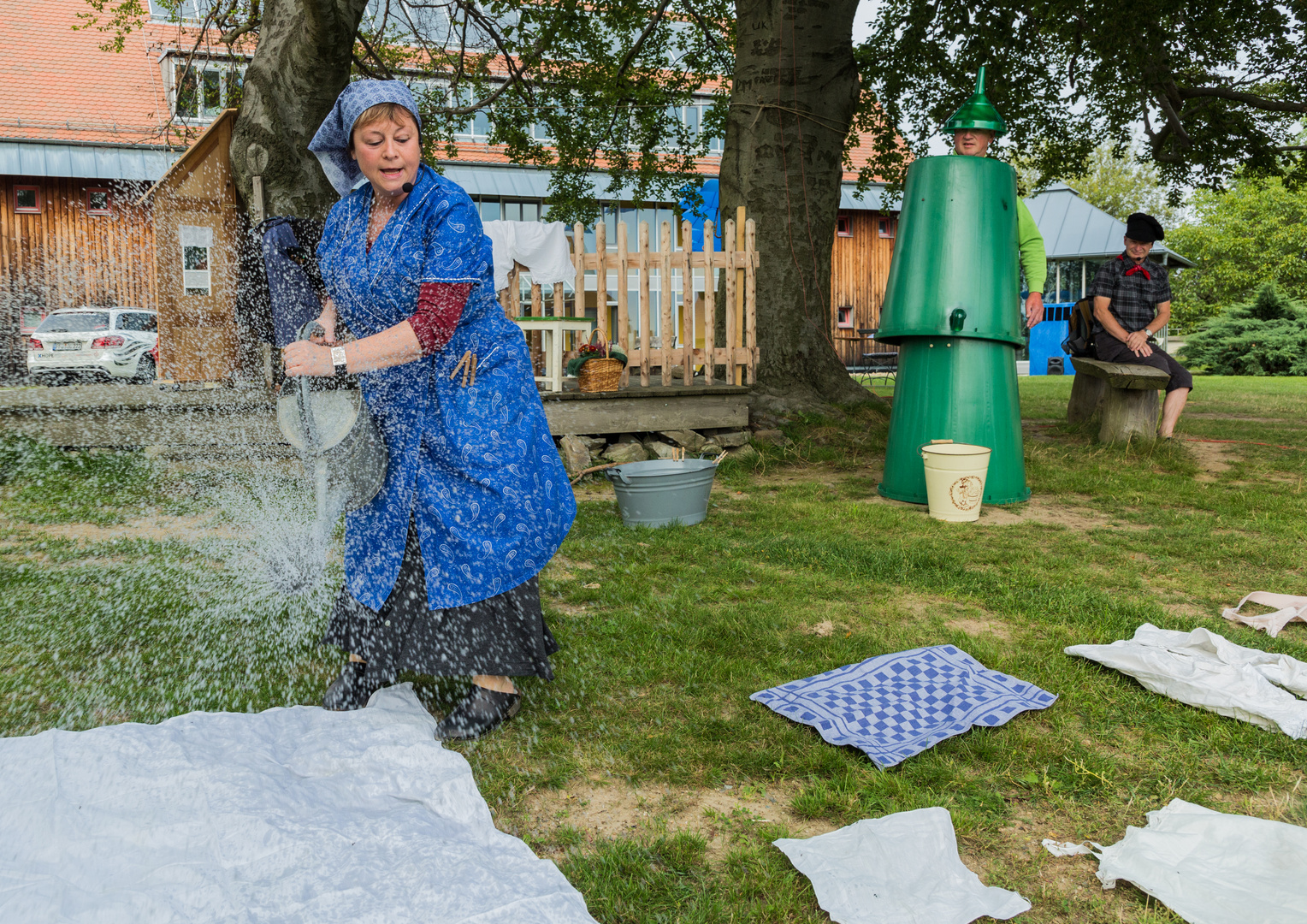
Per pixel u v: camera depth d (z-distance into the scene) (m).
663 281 7.42
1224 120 12.61
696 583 3.77
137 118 20.50
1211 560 4.14
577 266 7.14
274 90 6.45
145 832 1.64
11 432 5.94
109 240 10.52
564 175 14.43
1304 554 4.24
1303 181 13.00
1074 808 2.00
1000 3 11.16
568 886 1.61
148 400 5.92
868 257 27.81
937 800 2.01
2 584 3.48
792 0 8.73
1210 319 31.92
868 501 5.68
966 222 5.30
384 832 1.72
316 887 1.53
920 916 1.57
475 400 2.22
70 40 22.12
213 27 11.07
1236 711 2.42
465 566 2.18
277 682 2.61
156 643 2.90
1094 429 7.91
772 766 2.17
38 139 19.33
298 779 1.92
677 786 2.08
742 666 2.80
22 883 1.45
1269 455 7.19
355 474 2.15
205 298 6.64
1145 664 2.69
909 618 3.35
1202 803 2.02
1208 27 11.58
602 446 7.03
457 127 12.87
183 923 1.40
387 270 2.14
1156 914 1.61
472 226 2.16
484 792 2.02
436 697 2.49
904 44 12.27
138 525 4.50
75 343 7.71
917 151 13.38
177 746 1.98
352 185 2.28
